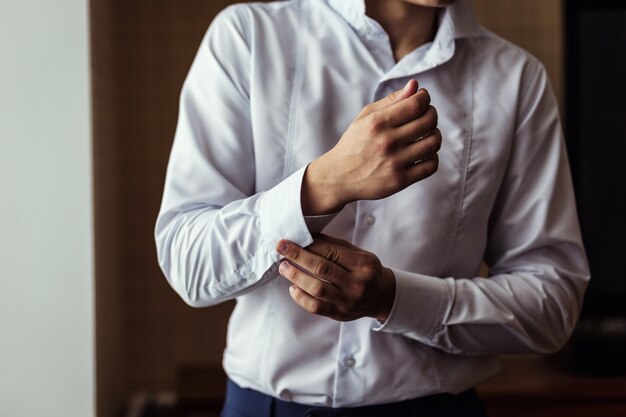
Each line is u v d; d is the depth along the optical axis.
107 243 2.05
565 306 1.26
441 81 1.25
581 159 2.57
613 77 2.55
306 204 1.05
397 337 1.21
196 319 2.68
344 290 1.07
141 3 2.62
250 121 1.23
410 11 1.25
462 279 1.21
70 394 1.71
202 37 2.63
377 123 0.98
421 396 1.22
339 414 1.20
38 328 1.70
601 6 2.54
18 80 1.68
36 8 1.67
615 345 2.53
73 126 1.69
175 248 1.17
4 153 1.68
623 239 2.57
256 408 1.24
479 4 2.67
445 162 1.23
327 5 1.28
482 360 1.28
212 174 1.18
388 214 1.21
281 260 1.10
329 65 1.23
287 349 1.20
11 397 1.70
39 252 1.69
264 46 1.23
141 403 2.64
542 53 2.68
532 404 2.31
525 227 1.29
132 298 2.66
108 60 2.19
